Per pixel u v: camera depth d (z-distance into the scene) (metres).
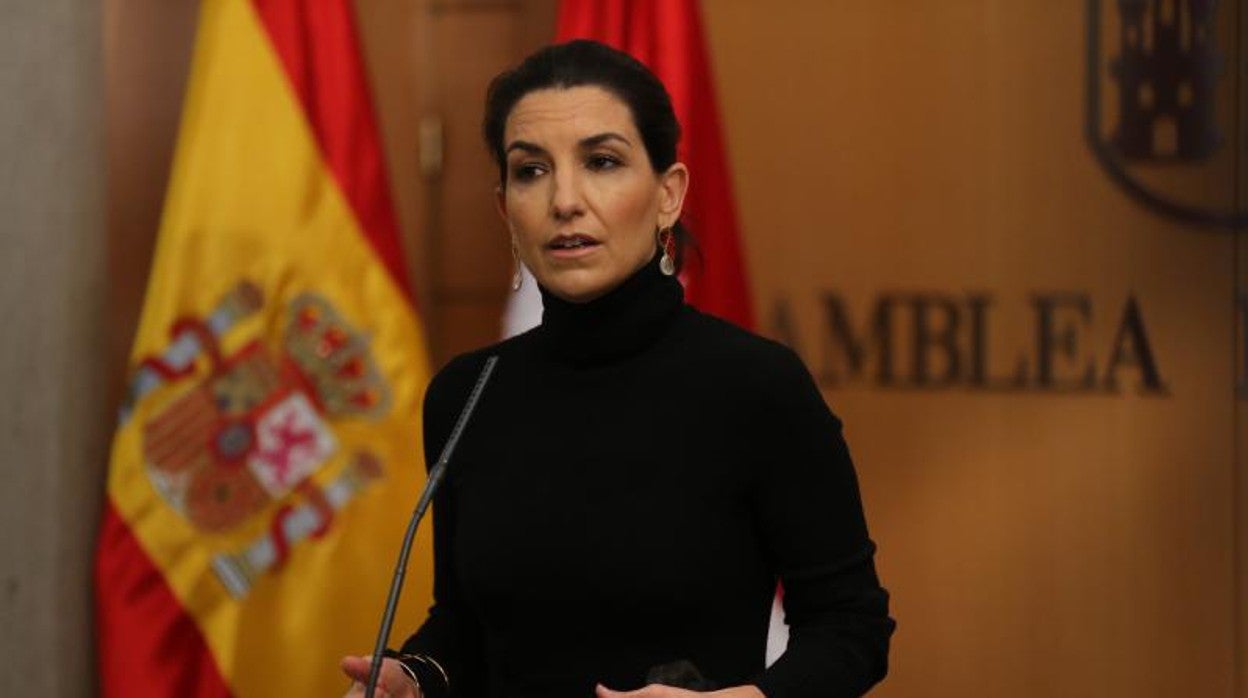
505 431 6.28
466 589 6.25
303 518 11.74
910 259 12.84
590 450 6.06
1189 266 12.59
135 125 12.91
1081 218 12.68
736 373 6.04
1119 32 12.62
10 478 11.71
